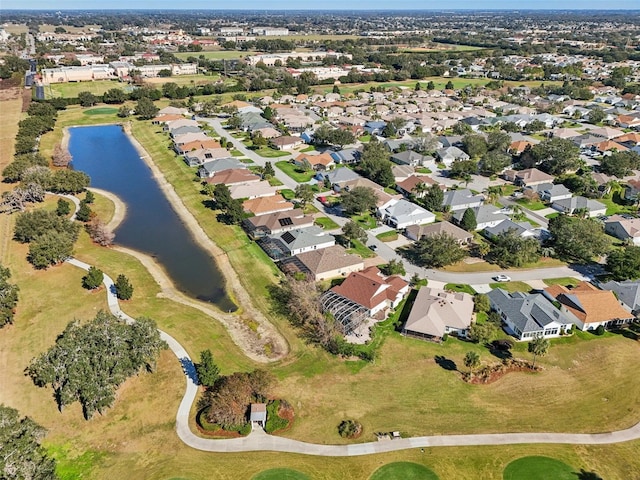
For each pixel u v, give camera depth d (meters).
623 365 70.12
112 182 143.50
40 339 74.88
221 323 79.62
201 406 62.44
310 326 78.44
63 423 60.22
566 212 120.50
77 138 185.75
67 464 54.91
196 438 58.00
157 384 65.81
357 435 58.19
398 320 79.88
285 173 147.12
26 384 66.31
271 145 175.50
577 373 68.75
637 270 90.25
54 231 97.38
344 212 120.88
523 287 89.56
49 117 190.00
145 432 58.88
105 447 57.06
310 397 64.06
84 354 63.47
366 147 155.25
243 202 123.06
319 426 59.72
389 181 135.38
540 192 129.75
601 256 100.69
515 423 60.28
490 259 99.44
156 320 78.81
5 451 49.41
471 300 82.25
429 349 73.12
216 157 154.88
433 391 65.25
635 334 77.19
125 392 64.50
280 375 67.94
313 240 100.56
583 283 87.31
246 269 95.69
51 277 90.69
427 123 196.00
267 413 60.34
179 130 180.38
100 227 105.38
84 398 60.00
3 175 136.25
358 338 75.12
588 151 169.62
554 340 75.38
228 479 52.75
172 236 110.50
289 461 54.91
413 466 54.16
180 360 70.06
